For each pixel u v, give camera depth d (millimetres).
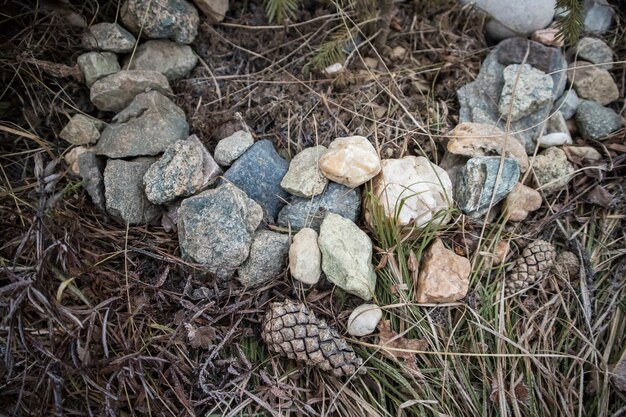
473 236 326
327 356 280
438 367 300
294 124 350
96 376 268
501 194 321
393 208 312
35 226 280
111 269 299
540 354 301
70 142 331
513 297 321
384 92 363
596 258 333
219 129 340
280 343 280
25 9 344
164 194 304
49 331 261
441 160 349
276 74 364
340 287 301
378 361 295
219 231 295
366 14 367
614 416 297
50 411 261
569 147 352
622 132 357
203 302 296
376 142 337
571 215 344
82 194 315
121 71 334
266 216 320
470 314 312
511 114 347
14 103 339
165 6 342
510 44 370
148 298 293
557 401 303
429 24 390
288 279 308
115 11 359
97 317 282
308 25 378
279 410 278
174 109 336
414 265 311
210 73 361
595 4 394
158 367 278
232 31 373
